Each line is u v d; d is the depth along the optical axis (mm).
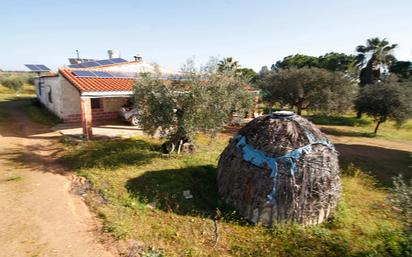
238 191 7633
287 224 6973
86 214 7023
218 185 8820
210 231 6684
